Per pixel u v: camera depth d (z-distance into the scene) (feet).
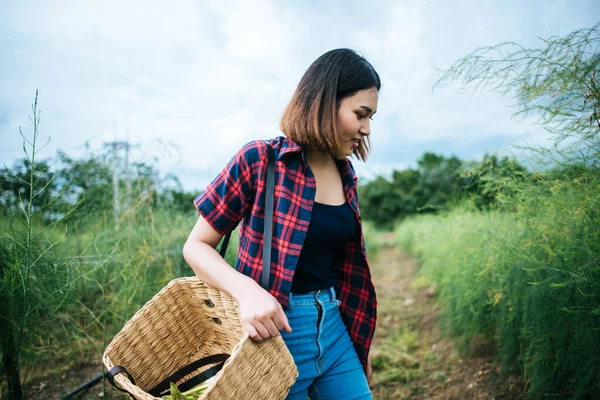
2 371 5.51
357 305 5.02
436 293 15.28
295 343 4.17
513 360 8.21
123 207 10.96
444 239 13.88
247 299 3.52
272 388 3.52
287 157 4.16
